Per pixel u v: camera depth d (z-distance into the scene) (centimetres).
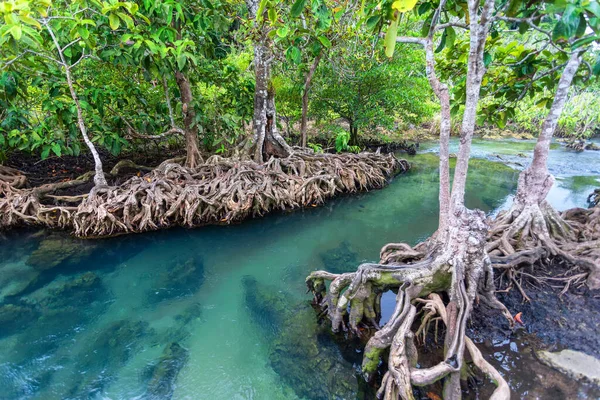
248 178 755
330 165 916
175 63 692
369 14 380
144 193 660
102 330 389
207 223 703
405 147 1484
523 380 283
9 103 727
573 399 264
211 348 360
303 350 350
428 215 752
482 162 1234
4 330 386
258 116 854
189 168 782
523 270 404
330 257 564
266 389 307
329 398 292
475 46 268
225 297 456
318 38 569
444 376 260
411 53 1059
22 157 946
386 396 261
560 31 220
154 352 355
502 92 495
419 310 342
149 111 990
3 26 413
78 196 653
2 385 312
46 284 482
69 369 332
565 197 820
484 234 313
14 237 618
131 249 595
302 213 781
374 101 1137
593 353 301
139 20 606
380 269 338
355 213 779
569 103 1516
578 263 397
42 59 667
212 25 727
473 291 311
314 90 1138
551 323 339
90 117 788
